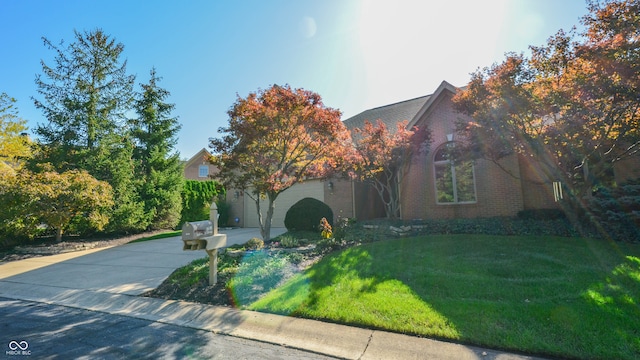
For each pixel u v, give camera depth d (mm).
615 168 10000
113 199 13711
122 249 11305
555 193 9055
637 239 7160
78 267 8523
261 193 9695
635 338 3113
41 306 5551
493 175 11227
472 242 7812
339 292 4914
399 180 11867
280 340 3793
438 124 12422
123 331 4242
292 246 8969
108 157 15000
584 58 7227
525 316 3676
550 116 8219
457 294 4531
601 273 5008
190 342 3832
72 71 15797
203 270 6605
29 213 11055
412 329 3688
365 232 10055
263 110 8586
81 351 3609
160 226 16594
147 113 18625
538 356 3033
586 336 3199
